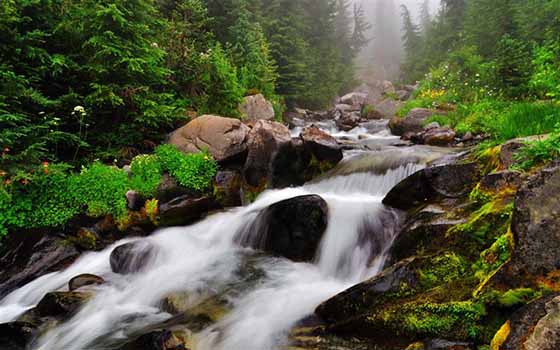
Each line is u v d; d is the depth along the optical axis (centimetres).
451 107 1541
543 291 254
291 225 622
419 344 296
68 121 877
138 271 613
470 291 316
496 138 720
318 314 407
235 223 729
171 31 1205
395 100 2497
